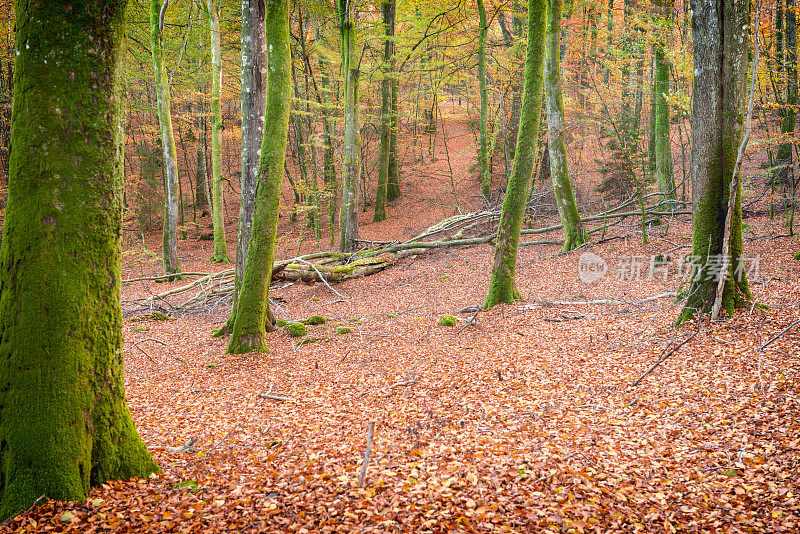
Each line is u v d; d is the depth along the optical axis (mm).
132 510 3693
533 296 12352
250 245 9797
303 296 15914
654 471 4258
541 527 3480
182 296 17406
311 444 5309
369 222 26781
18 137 3639
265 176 9562
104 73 3803
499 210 21234
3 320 3641
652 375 6391
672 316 8625
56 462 3650
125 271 23828
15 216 3639
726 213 7539
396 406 6371
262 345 9891
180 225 29328
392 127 28359
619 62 20109
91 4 3662
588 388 6320
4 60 19906
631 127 20703
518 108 25094
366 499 3914
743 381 5625
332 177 24094
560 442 4910
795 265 10398
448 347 9133
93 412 3949
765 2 9375
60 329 3686
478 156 27750
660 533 3436
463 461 4594
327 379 7875
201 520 3625
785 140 11227
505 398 6285
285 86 9367
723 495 3799
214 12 20938
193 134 31672
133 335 12461
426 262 17984
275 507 3834
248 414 6477
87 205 3781
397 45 23922
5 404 3625
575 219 15883
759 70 10852
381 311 13211
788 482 3777
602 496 3900
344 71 18672
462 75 28656
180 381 8289
